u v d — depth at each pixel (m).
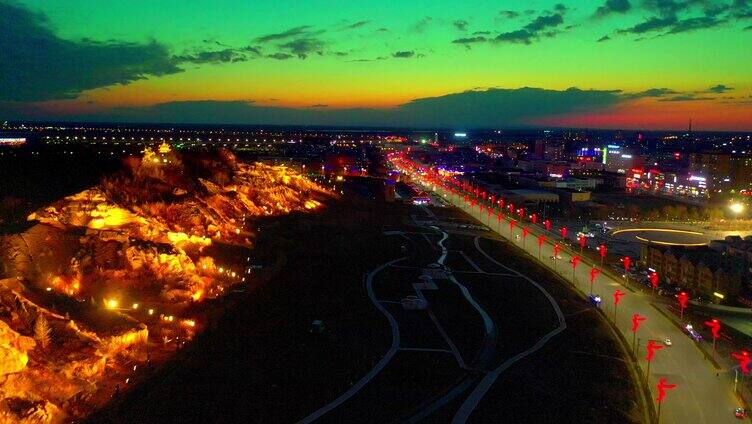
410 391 109.06
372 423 97.19
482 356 129.00
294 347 125.06
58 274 127.94
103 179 185.50
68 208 151.00
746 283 185.62
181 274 145.12
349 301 159.12
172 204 191.62
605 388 117.56
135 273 139.38
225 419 95.06
